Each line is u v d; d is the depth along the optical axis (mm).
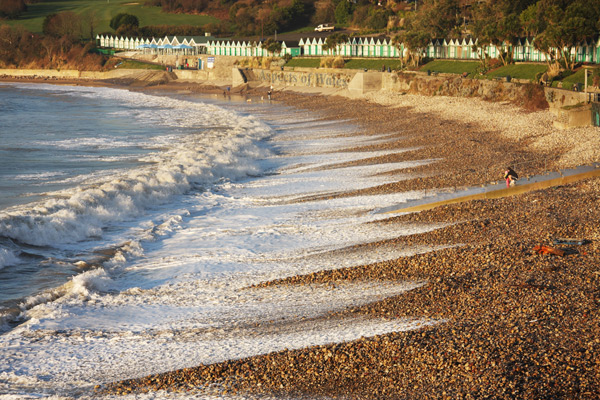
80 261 24391
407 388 13945
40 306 19703
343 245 25922
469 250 23125
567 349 14594
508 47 83938
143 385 14992
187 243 27109
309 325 17984
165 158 47531
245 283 21984
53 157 47969
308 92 112250
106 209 31219
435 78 88000
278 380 14781
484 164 40469
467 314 17516
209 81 139500
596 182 32281
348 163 45562
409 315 18078
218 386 14727
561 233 24500
